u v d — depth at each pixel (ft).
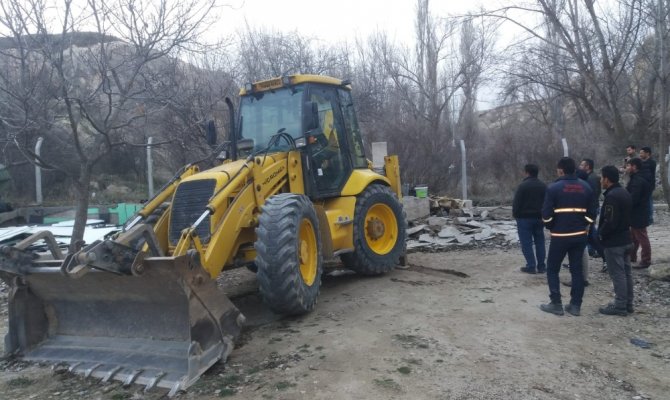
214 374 14.48
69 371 14.71
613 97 66.18
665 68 34.68
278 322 18.94
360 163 26.32
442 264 28.58
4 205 42.98
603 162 61.72
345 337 16.96
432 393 13.20
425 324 18.15
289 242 17.46
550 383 13.79
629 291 19.49
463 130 76.13
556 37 71.05
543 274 25.61
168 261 13.71
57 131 45.98
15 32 21.85
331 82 24.30
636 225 24.93
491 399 12.94
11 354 15.93
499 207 47.42
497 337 16.94
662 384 13.79
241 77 50.01
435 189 58.13
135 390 13.74
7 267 15.12
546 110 83.20
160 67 32.14
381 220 26.05
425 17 85.20
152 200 19.61
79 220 25.62
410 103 81.92
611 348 16.16
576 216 18.95
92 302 16.29
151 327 15.62
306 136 21.33
